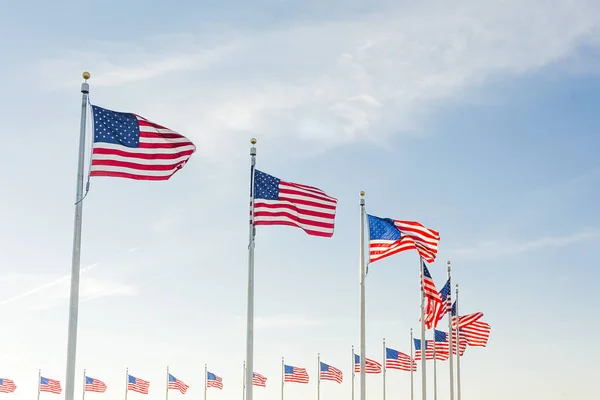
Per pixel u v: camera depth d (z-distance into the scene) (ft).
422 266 146.61
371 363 268.21
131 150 83.35
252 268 98.89
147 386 286.25
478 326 197.77
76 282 78.95
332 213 102.12
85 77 83.35
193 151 86.38
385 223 120.88
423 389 142.41
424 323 145.38
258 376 279.28
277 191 100.42
